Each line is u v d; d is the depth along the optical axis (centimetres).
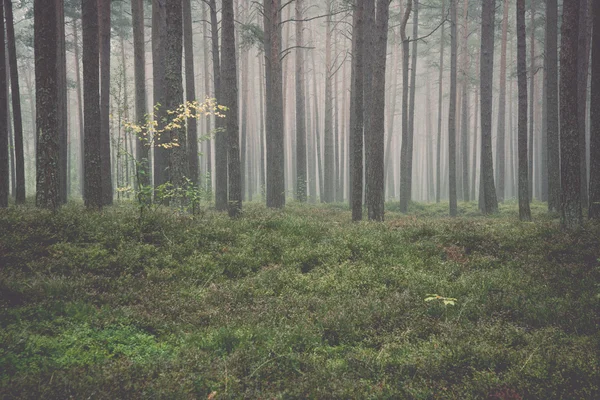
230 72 1483
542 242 1067
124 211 1188
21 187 1673
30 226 925
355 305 724
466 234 1138
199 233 1050
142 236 977
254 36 2372
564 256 977
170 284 805
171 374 494
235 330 633
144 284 784
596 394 454
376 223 1402
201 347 585
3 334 546
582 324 655
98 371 487
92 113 1389
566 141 1220
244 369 525
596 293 774
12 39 1648
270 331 632
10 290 675
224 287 804
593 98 1342
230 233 1080
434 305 730
